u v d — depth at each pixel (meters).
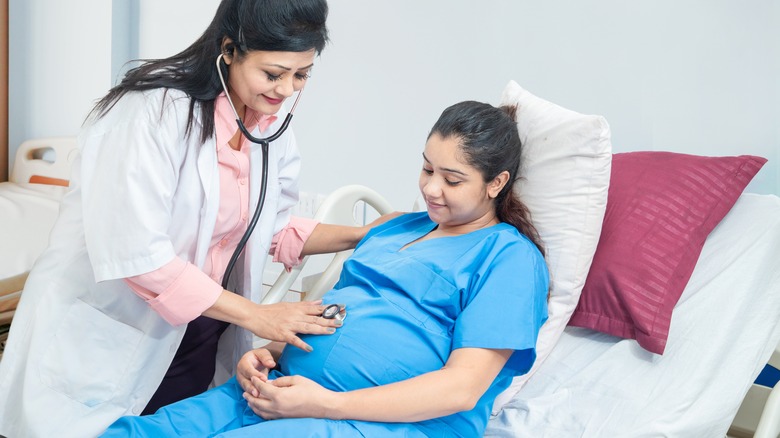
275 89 1.24
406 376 1.21
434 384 1.13
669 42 1.87
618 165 1.59
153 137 1.23
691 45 1.85
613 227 1.48
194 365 1.53
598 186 1.38
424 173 1.31
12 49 2.96
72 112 2.90
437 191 1.27
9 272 2.09
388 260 1.34
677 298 1.40
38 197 2.59
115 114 1.28
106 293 1.34
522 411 1.35
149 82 1.28
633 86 1.94
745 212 1.53
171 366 1.51
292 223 1.60
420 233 1.40
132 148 1.22
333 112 2.48
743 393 1.35
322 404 1.12
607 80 1.98
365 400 1.13
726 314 1.41
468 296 1.25
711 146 1.86
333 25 2.43
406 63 2.32
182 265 1.27
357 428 1.12
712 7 1.81
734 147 1.83
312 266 2.30
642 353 1.40
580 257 1.40
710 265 1.48
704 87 1.84
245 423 1.21
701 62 1.84
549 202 1.41
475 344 1.17
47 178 2.83
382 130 2.41
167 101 1.25
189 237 1.35
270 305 1.30
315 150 2.55
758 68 1.77
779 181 1.79
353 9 2.38
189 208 1.32
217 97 1.32
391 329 1.23
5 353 1.36
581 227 1.39
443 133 1.25
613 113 1.98
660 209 1.47
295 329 1.25
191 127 1.28
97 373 1.35
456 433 1.23
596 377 1.38
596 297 1.44
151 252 1.24
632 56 1.93
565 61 2.04
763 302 1.44
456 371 1.15
